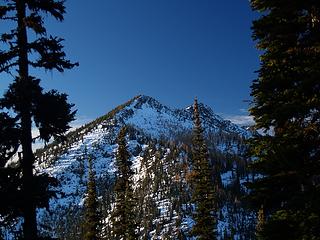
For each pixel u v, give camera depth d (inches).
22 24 531.8
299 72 427.2
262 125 468.8
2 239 489.1
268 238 418.0
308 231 395.2
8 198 483.2
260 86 451.8
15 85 496.7
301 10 438.6
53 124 516.4
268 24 451.5
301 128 429.1
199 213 1253.7
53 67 541.0
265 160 434.6
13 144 501.7
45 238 513.3
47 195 501.4
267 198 435.2
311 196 385.4
